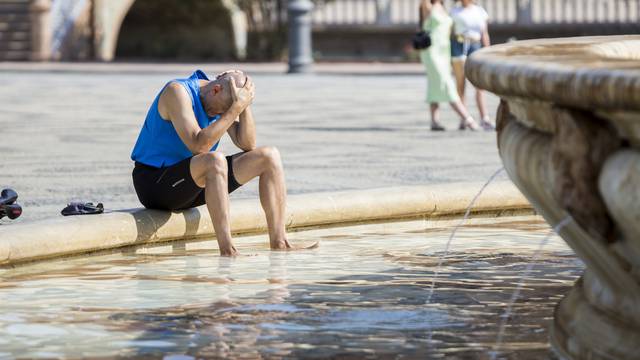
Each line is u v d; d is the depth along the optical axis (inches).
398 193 543.8
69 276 414.6
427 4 1114.1
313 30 3442.4
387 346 302.0
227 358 292.2
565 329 287.7
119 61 3080.7
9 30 2940.5
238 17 3750.0
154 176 477.1
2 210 477.4
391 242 497.7
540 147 248.1
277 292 380.2
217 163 463.8
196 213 482.3
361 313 344.2
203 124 477.4
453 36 1135.6
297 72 2388.0
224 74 477.4
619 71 218.4
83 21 3132.4
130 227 461.1
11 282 403.2
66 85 1983.3
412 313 343.3
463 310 346.6
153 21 3740.2
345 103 1561.3
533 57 261.3
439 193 551.5
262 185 480.7
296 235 518.6
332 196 531.8
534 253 461.7
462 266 429.1
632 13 3464.6
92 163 806.5
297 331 320.8
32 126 1163.3
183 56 3715.6
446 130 1129.4
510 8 3622.0
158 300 367.6
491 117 1310.3
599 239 237.0
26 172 743.1
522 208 571.8
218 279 406.9
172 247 478.9
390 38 3467.0
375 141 995.3
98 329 326.0
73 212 472.7
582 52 272.8
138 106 1485.0
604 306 273.9
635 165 221.1
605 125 230.2
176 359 291.7
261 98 1668.3
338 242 499.2
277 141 992.2
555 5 3425.2
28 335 319.6
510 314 339.3
